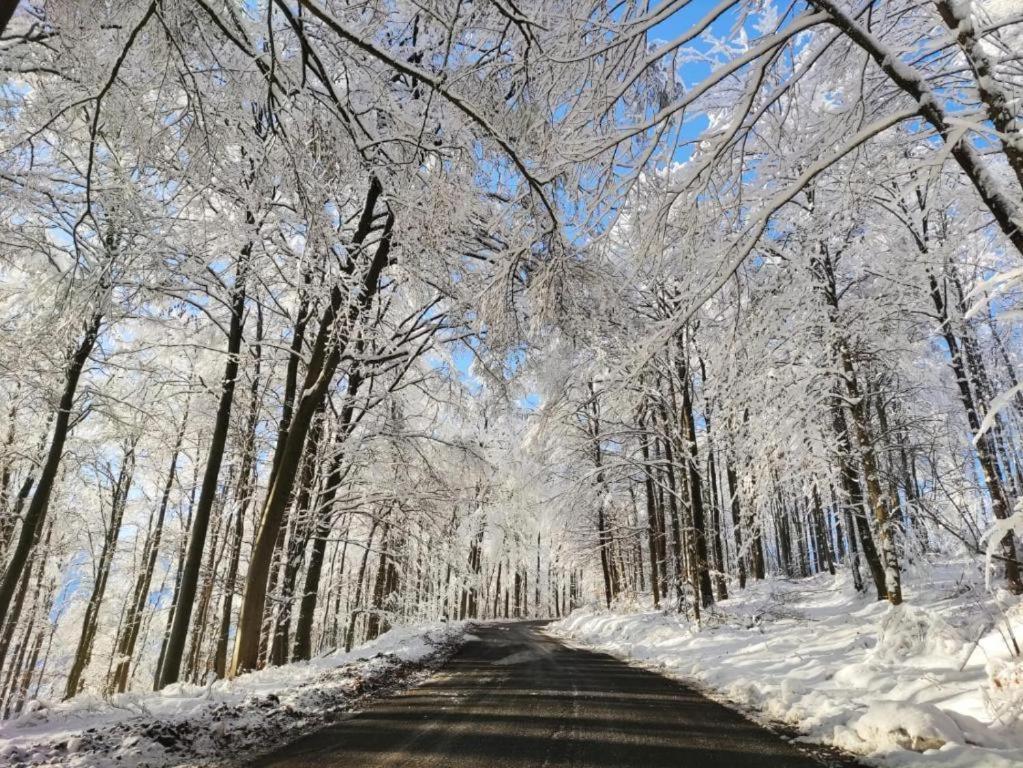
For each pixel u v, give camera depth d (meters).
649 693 8.30
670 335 6.32
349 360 13.51
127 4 4.99
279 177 6.13
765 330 9.14
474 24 5.22
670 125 5.71
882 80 6.42
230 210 8.88
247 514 19.83
